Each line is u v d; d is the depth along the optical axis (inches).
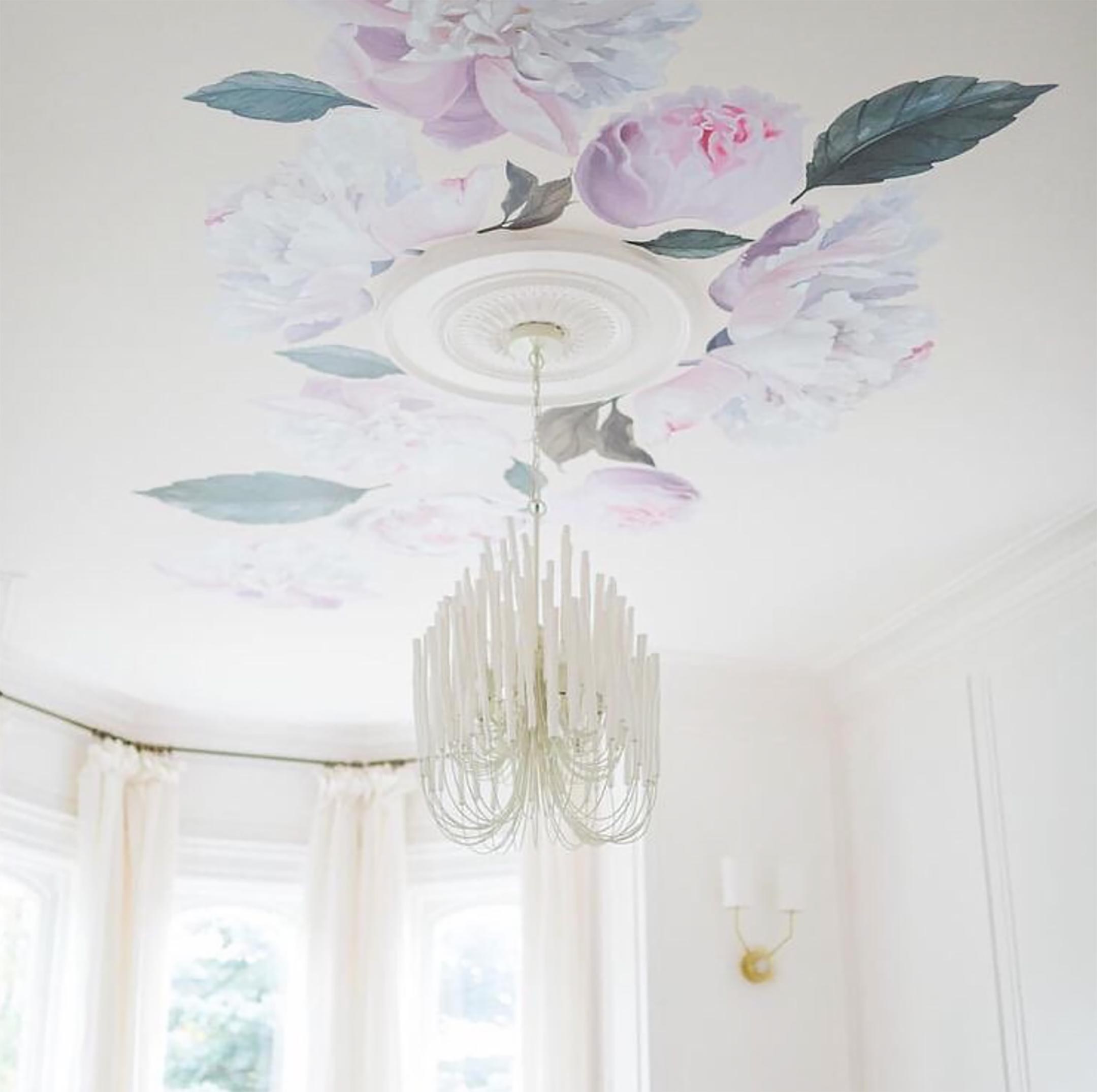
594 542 182.7
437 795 127.9
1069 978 179.5
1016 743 192.5
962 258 123.3
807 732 233.5
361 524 177.0
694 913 219.3
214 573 192.1
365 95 103.4
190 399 146.3
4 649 216.5
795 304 129.5
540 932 230.7
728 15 96.4
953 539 181.3
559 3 94.9
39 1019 225.3
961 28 97.9
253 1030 247.9
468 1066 245.4
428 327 131.4
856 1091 217.9
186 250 121.6
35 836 225.6
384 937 246.8
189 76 101.4
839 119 106.4
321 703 248.2
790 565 189.9
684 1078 211.9
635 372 139.4
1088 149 110.1
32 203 115.2
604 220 117.9
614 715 122.0
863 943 221.0
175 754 249.6
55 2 94.3
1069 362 139.7
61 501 170.1
